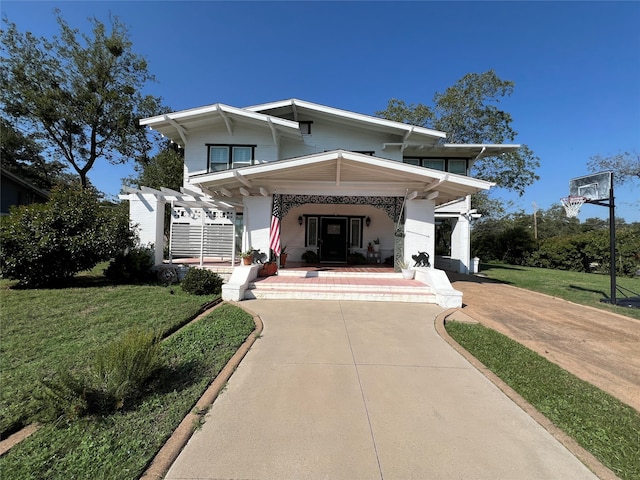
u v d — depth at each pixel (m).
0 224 7.29
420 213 9.59
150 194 9.19
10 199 19.56
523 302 7.80
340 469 2.03
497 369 3.70
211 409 2.70
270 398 2.91
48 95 18.94
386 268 11.49
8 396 2.78
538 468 2.08
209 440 2.29
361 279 8.86
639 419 2.69
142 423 2.43
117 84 21.69
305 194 9.66
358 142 13.28
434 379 3.39
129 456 2.08
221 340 4.36
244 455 2.14
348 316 5.96
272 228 9.55
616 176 18.19
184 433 2.32
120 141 22.31
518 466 2.10
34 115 19.22
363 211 14.08
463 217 14.78
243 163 12.52
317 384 3.21
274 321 5.52
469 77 22.77
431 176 7.96
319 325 5.34
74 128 20.42
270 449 2.20
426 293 7.71
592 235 16.69
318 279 8.71
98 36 20.44
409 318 5.90
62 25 19.36
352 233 14.10
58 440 2.22
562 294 9.06
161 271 8.98
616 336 5.14
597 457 2.22
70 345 3.97
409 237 9.60
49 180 25.00
